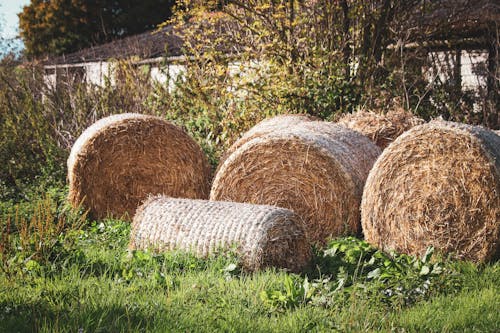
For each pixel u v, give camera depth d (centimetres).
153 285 593
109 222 940
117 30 3919
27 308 527
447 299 575
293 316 516
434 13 1553
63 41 3819
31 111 1421
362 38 1328
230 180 879
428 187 764
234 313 520
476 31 1512
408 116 1062
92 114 1447
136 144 1034
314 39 1308
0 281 605
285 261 686
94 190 1028
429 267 661
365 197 804
